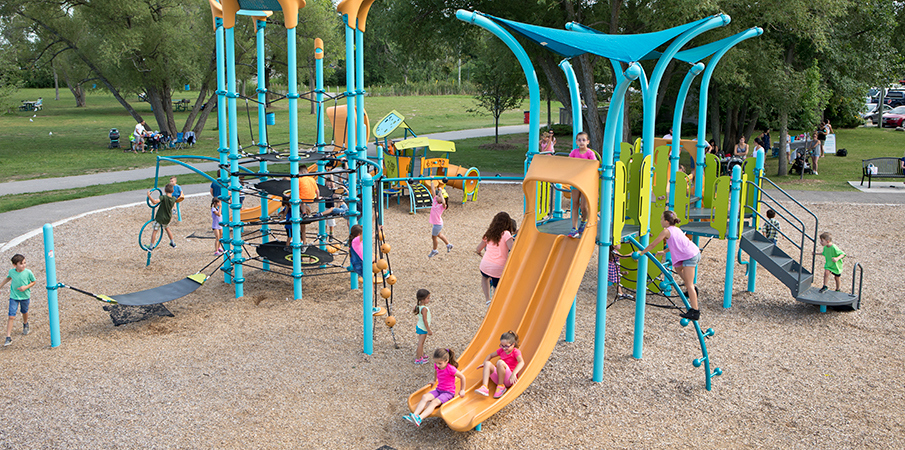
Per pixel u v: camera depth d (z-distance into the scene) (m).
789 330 9.62
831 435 6.58
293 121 10.45
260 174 10.59
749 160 11.38
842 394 7.50
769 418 6.95
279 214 13.55
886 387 7.68
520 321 7.51
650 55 11.15
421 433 6.61
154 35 33.75
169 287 10.22
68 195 20.20
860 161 28.48
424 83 87.31
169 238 14.83
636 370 8.17
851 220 17.31
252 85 56.41
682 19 18.67
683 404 7.27
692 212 11.76
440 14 24.77
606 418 6.94
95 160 29.52
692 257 8.13
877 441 6.46
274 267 13.11
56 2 32.38
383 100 70.81
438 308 10.52
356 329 9.58
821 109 24.31
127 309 10.17
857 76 26.16
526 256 8.16
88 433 6.50
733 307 10.70
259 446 6.32
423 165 19.47
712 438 6.54
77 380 7.69
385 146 21.53
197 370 8.03
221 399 7.27
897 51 28.58
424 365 8.30
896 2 27.25
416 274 12.54
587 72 22.78
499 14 23.84
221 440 6.42
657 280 11.05
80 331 9.34
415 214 18.44
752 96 23.73
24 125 45.94
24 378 7.71
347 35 10.93
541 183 9.39
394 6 25.19
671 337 9.29
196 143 36.97
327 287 11.74
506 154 31.97
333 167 13.80
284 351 8.69
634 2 23.28
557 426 6.77
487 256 9.21
